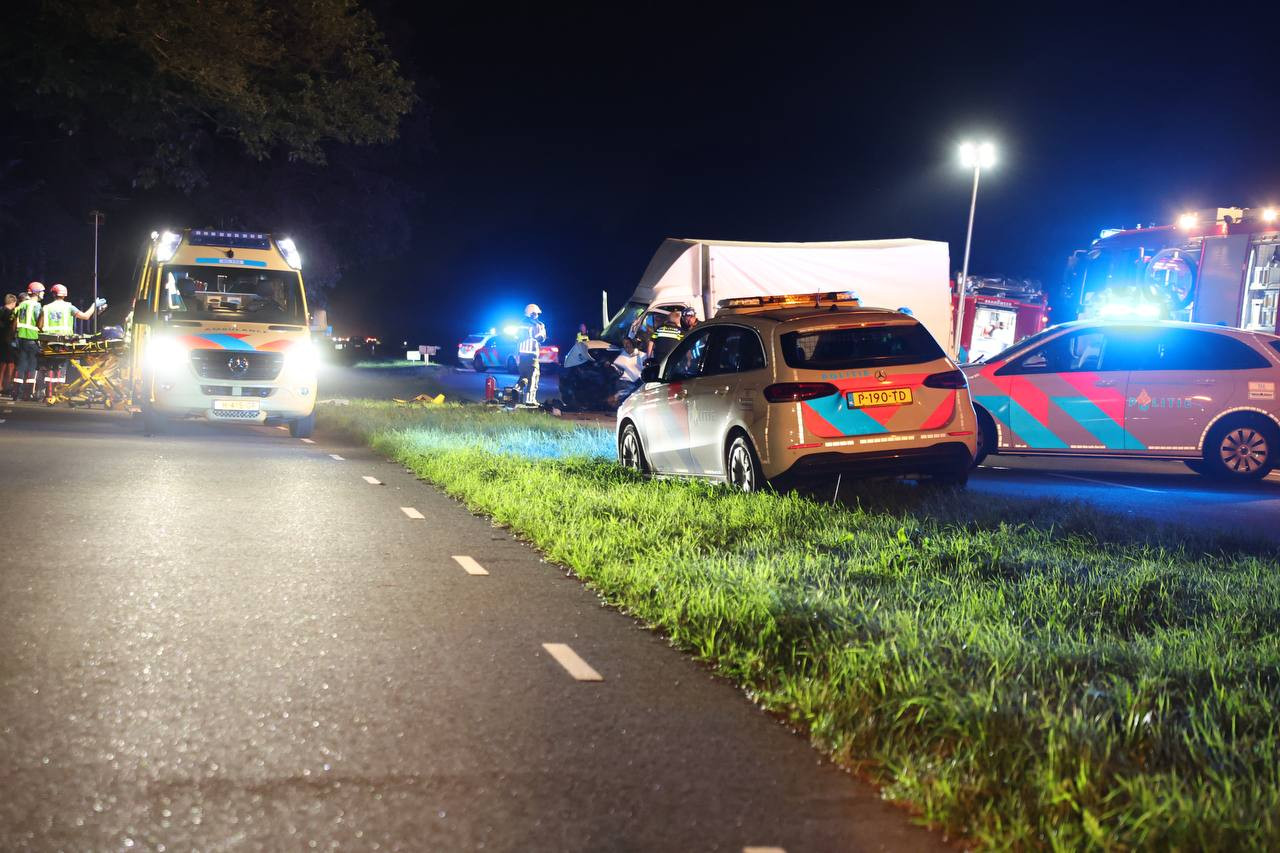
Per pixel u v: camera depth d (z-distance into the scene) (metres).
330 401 27.14
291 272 19.39
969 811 4.16
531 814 4.18
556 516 10.20
